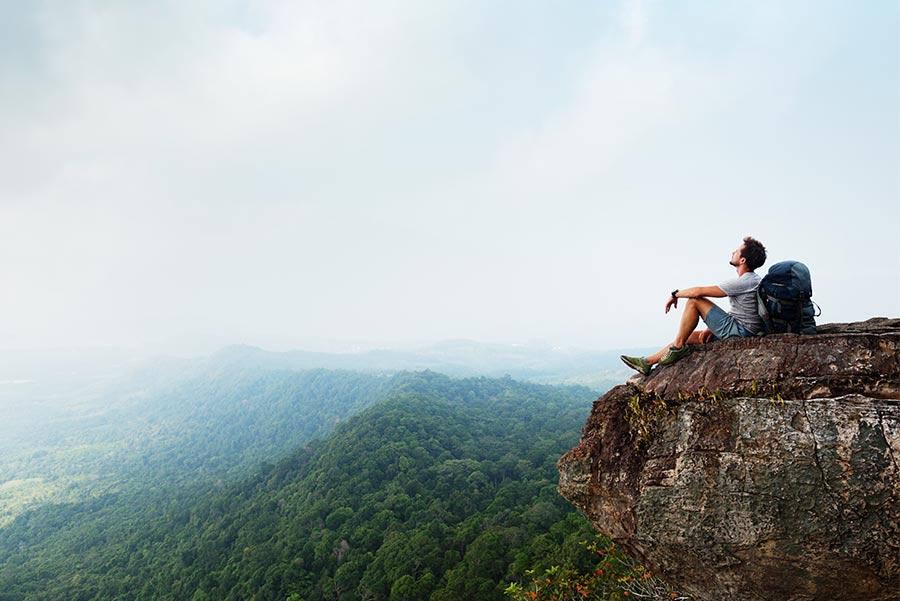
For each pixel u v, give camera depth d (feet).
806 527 13.28
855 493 12.92
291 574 145.07
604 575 30.22
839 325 16.84
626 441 16.49
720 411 14.94
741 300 16.61
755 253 17.11
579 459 17.37
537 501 160.56
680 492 14.83
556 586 32.27
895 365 13.55
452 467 224.74
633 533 15.83
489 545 117.29
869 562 12.79
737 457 14.25
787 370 14.55
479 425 337.11
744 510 13.91
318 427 557.33
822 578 13.30
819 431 13.57
